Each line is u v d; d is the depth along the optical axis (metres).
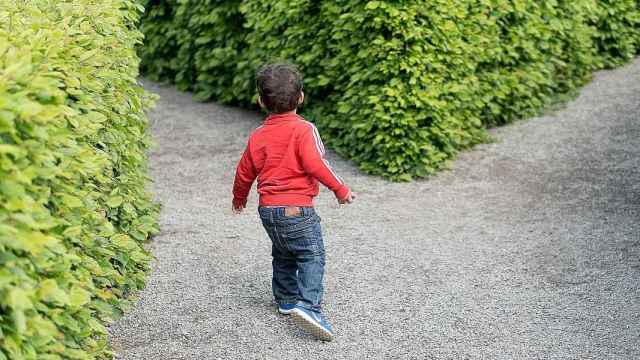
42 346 2.88
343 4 7.30
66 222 3.22
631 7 10.09
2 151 2.54
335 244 5.67
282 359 4.18
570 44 9.00
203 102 9.63
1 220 2.58
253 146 4.41
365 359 4.17
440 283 5.02
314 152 4.28
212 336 4.43
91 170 3.45
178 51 10.02
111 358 4.08
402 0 6.84
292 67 4.39
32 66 3.05
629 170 6.93
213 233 5.89
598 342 4.22
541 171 7.02
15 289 2.52
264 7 8.20
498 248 5.52
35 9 4.02
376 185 6.85
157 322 4.57
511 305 4.69
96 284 4.05
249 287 5.03
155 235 5.86
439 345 4.28
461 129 7.60
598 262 5.22
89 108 3.83
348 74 7.39
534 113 8.42
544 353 4.14
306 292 4.34
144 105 5.77
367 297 4.86
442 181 6.90
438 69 6.98
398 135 6.99
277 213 4.34
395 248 5.58
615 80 9.44
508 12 7.89
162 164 7.51
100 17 4.83
